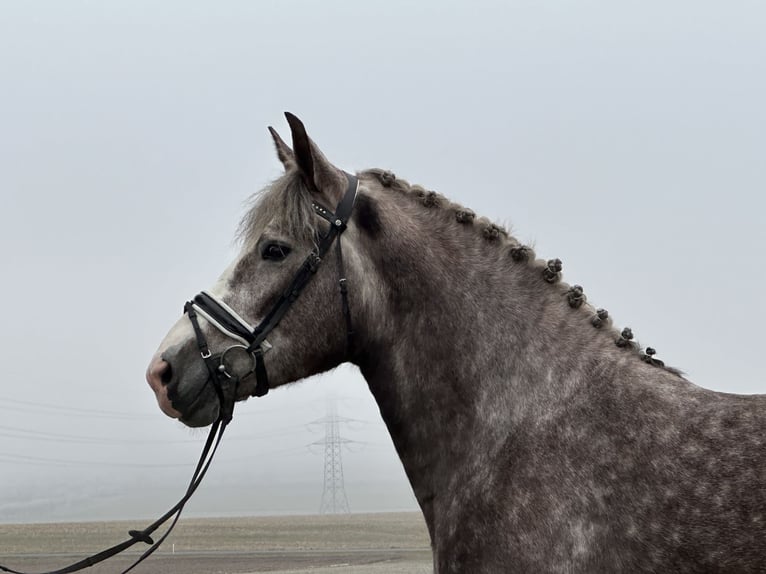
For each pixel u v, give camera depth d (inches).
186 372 160.1
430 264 164.2
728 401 140.5
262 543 1886.1
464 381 157.3
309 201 164.9
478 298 161.6
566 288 162.4
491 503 144.6
